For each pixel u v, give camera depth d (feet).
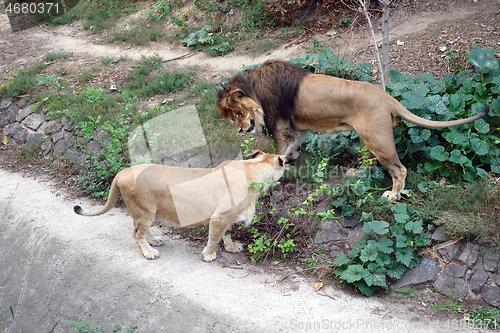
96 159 22.03
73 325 14.17
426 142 17.79
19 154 25.34
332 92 15.74
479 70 19.56
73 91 27.53
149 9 37.93
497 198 15.58
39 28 40.01
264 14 31.48
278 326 13.11
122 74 29.40
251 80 16.84
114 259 16.26
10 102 28.78
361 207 16.60
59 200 20.89
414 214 15.93
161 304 14.39
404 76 20.31
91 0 42.09
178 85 26.66
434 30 25.72
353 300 14.28
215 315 13.62
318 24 29.63
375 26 27.81
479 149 16.65
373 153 15.81
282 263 15.90
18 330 16.66
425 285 14.64
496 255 14.39
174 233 17.61
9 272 18.47
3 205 21.03
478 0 27.04
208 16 33.37
